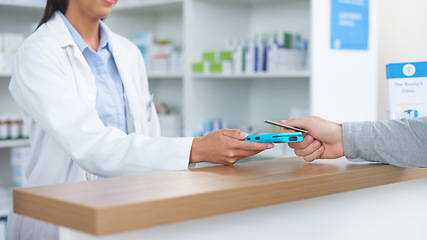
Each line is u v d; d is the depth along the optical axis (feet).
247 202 2.76
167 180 2.99
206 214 2.59
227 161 3.82
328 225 3.56
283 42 10.14
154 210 2.41
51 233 4.99
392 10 9.07
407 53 8.72
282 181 2.92
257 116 11.93
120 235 2.59
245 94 11.91
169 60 11.70
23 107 4.90
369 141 3.68
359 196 3.76
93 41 5.65
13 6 10.43
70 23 5.38
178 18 12.85
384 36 9.39
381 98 9.73
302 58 10.08
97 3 5.19
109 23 12.40
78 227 2.35
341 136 3.81
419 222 4.31
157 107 12.41
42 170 5.23
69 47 5.12
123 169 4.05
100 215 2.25
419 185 4.27
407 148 3.63
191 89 10.86
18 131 10.49
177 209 2.48
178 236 2.79
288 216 3.30
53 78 4.67
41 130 5.17
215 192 2.62
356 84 9.62
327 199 3.54
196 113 10.97
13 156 10.46
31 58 4.77
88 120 4.35
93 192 2.64
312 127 3.90
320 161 4.01
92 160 4.17
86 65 5.20
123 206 2.32
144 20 13.07
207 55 10.69
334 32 9.23
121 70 5.74
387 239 4.03
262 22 11.57
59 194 2.60
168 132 11.84
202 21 10.93
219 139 3.82
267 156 7.29
